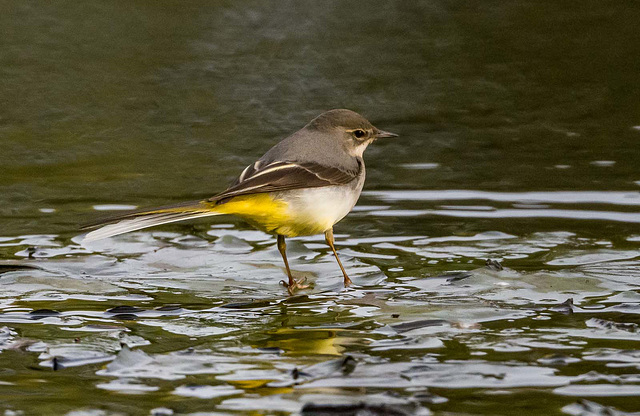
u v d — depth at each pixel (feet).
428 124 63.21
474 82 71.97
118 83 71.56
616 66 74.64
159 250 41.29
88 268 38.42
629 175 51.90
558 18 86.74
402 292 34.76
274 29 84.38
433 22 86.38
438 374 25.96
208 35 82.74
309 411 23.35
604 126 62.23
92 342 29.19
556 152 56.90
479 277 35.86
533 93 69.56
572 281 35.24
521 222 44.55
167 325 31.19
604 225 43.57
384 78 72.49
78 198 48.57
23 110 65.67
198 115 64.75
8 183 51.21
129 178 52.24
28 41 80.59
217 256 40.52
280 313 32.60
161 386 25.49
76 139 59.93
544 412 23.31
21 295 34.60
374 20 87.20
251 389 25.04
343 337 29.58
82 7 89.92
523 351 27.86
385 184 51.39
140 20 86.43
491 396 24.39
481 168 53.98
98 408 23.94
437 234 43.11
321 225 36.76
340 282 36.55
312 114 64.39
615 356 27.35
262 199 35.19
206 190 49.80
